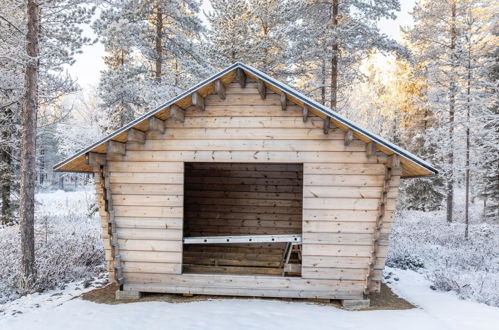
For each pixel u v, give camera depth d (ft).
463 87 57.41
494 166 60.85
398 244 44.57
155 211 23.31
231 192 36.88
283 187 36.24
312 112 22.29
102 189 23.52
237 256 33.06
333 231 22.12
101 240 41.34
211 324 18.61
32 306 22.22
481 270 34.88
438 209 82.38
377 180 21.84
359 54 52.85
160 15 47.78
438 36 63.52
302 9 51.06
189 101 22.20
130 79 47.78
